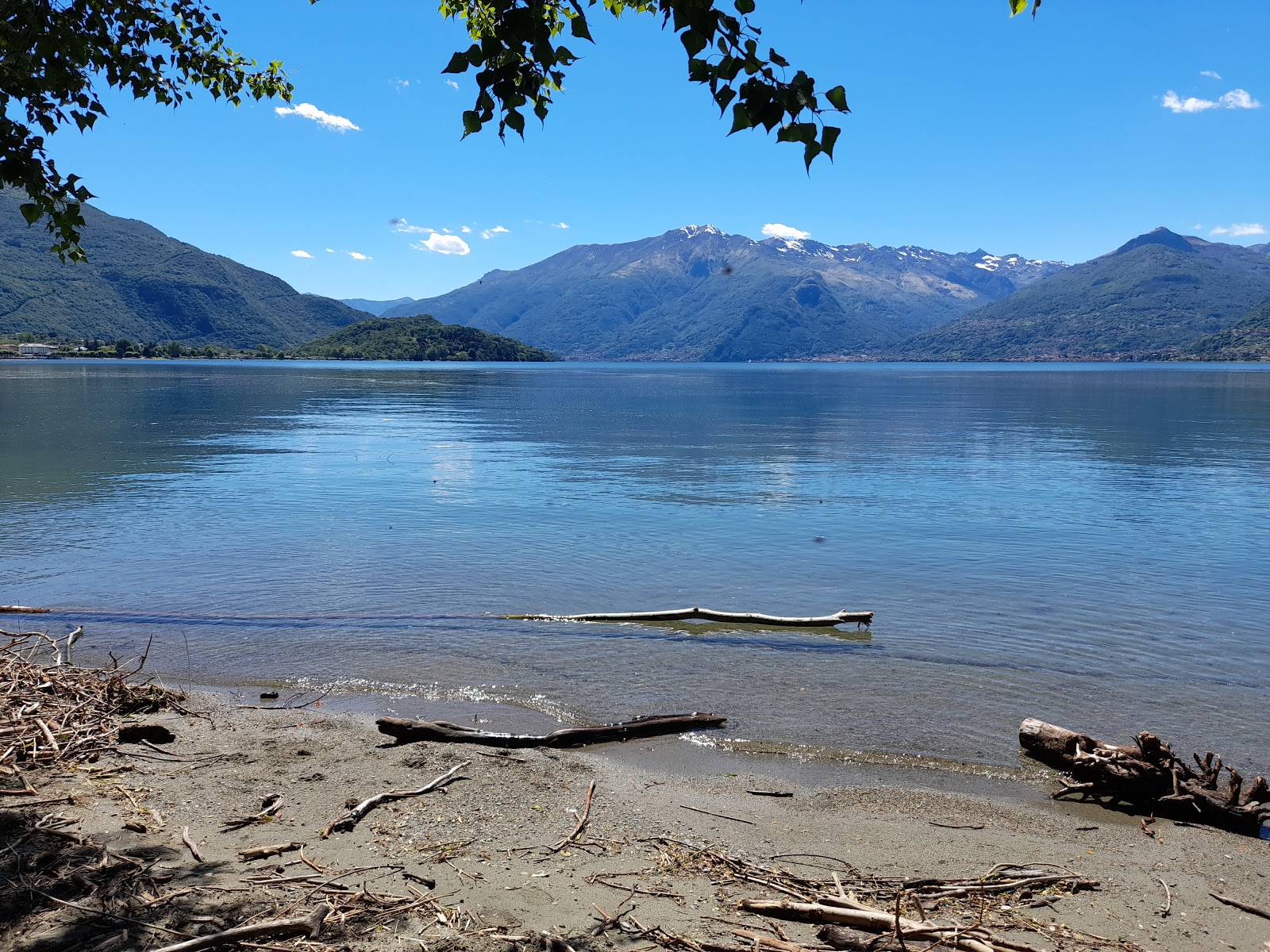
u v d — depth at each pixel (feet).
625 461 98.99
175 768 23.72
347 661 34.06
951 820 21.91
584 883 18.08
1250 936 16.93
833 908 16.66
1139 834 21.39
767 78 13.73
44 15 22.82
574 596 43.42
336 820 20.61
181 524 60.29
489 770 24.18
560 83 16.25
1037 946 16.22
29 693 27.61
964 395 279.69
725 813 21.95
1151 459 101.09
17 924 15.52
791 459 101.96
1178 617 39.99
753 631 38.09
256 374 432.66
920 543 55.72
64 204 21.75
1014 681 32.12
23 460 94.89
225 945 15.01
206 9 30.73
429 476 85.05
